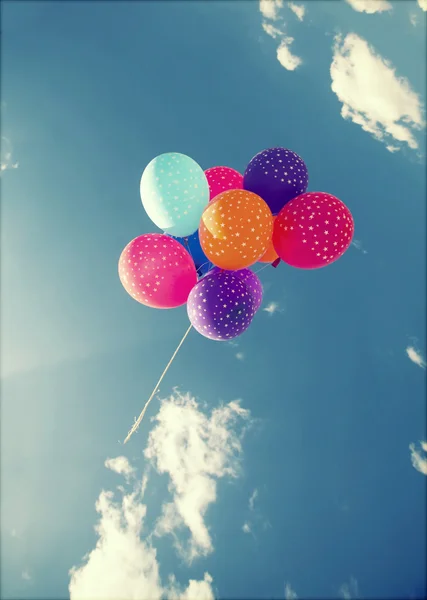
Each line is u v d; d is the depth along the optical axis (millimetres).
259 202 1346
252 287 1578
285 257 1444
